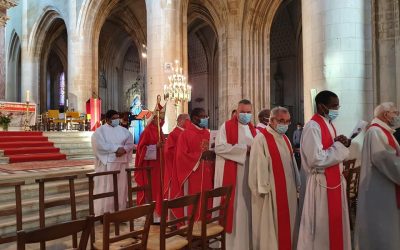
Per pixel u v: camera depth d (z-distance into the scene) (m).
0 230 6.19
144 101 28.66
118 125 7.39
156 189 6.80
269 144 4.52
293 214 4.47
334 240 3.93
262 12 19.11
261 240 4.48
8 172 8.95
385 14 7.82
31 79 27.55
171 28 15.84
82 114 20.42
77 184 8.34
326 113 4.21
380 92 7.77
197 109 5.76
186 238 4.18
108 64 33.47
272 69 27.27
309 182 4.13
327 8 7.48
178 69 14.69
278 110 4.59
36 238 2.56
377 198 4.13
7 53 31.09
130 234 3.33
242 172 4.85
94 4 22.25
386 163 3.98
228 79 18.53
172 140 6.23
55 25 28.64
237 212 4.80
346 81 7.29
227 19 18.72
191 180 5.57
